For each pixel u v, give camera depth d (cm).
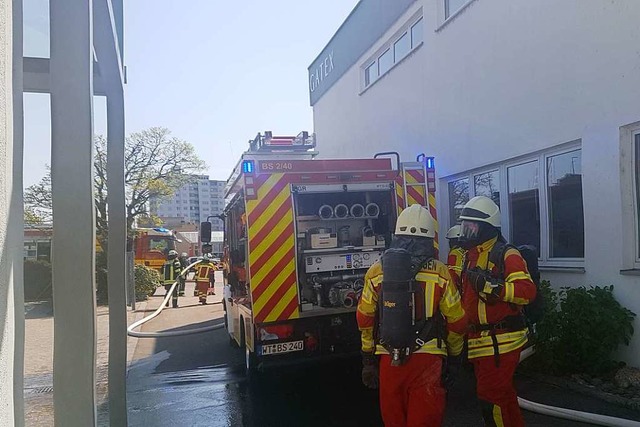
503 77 709
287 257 544
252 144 857
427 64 917
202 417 504
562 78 600
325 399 539
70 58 181
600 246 550
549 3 618
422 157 611
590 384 491
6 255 145
